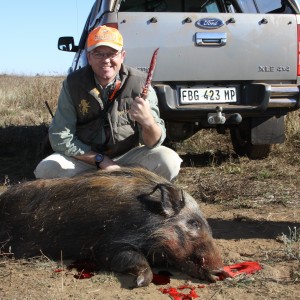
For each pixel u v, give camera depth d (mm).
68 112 2742
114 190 2332
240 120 3857
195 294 2033
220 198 3381
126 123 2773
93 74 2711
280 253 2451
